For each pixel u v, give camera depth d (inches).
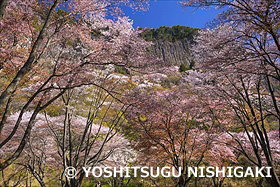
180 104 351.9
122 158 474.3
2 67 243.9
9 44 259.8
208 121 442.0
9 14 234.4
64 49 281.6
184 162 348.5
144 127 354.9
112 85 315.6
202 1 255.3
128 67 229.5
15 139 371.9
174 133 370.6
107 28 274.8
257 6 220.4
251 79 372.8
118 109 368.5
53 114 470.0
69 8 243.8
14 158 153.9
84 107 461.1
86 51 288.2
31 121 172.6
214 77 394.6
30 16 235.5
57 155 396.8
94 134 392.2
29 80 247.4
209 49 346.9
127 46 237.3
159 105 297.4
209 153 370.6
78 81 238.8
